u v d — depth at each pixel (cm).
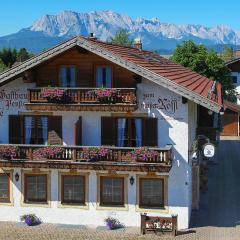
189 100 2603
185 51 5628
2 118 2778
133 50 3378
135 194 2653
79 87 2691
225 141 5191
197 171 2875
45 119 2741
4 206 2778
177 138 2609
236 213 2852
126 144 2669
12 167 2681
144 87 2617
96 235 2541
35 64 2603
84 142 2711
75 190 2714
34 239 2491
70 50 2681
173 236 2509
